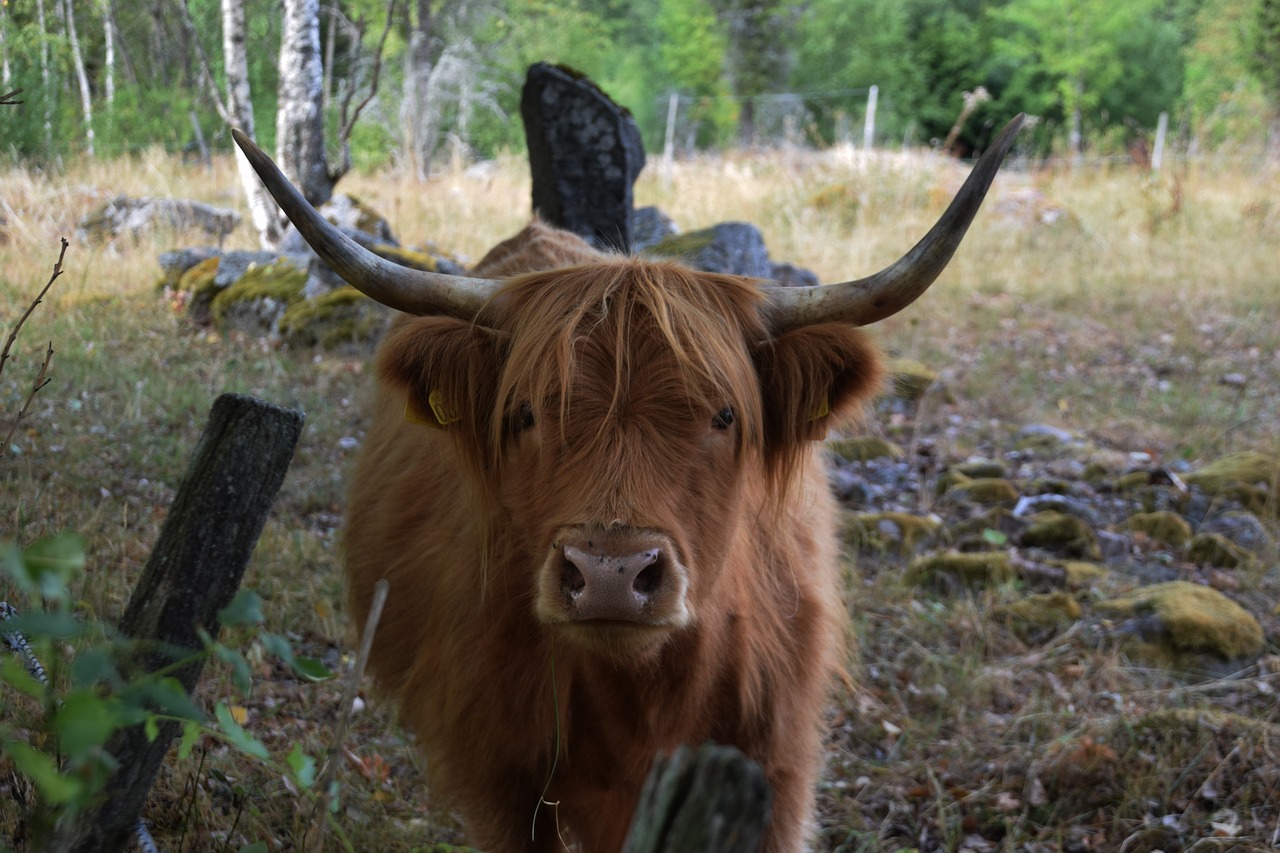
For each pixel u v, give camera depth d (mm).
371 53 23672
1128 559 6258
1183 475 7312
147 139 18188
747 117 36219
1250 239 15336
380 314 8734
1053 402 9195
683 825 1263
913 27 45469
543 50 32500
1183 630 5258
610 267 2953
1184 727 4430
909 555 6238
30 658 2598
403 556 3633
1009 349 10516
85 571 4426
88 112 17922
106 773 1595
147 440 6332
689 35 38656
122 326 8719
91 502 5359
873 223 15398
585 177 8930
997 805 4188
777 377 3131
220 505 2123
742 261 8789
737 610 3109
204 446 2137
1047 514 6590
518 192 16062
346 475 6312
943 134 42812
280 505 6027
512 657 3055
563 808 3309
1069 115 39156
